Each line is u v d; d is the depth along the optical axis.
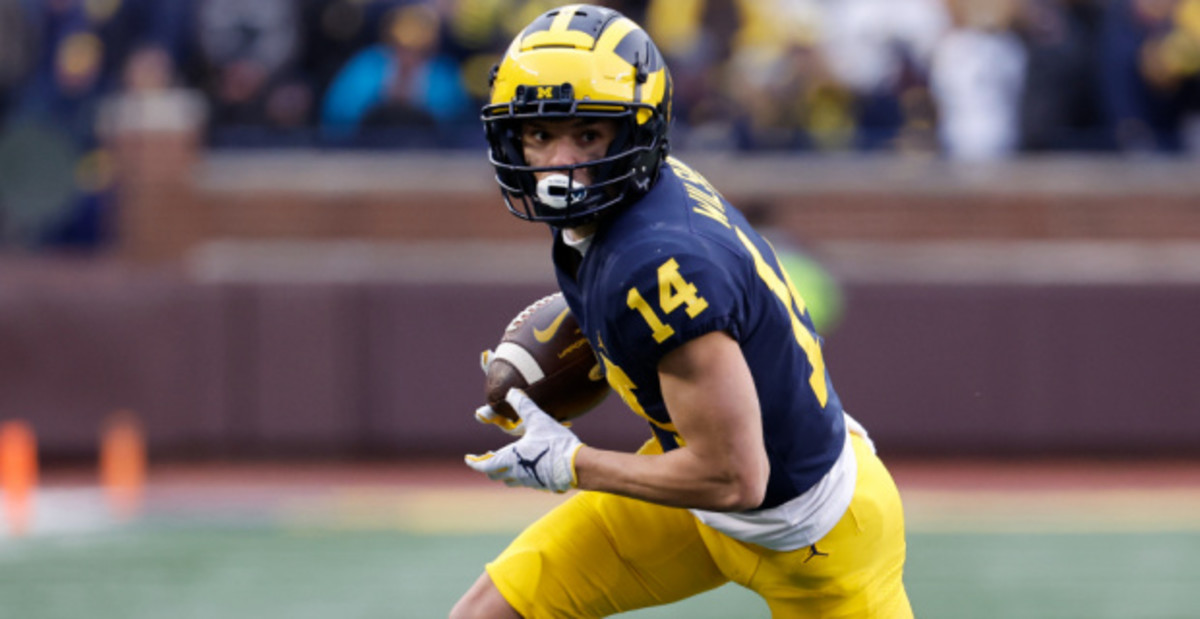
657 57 11.02
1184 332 35.12
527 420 11.52
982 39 37.72
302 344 34.97
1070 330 35.09
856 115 37.97
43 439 34.50
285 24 38.28
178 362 34.84
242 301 34.91
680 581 12.98
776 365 11.09
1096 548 26.72
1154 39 37.62
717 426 10.54
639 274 10.44
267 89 38.19
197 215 36.53
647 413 11.34
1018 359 35.09
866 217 37.06
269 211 36.88
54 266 35.81
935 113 37.81
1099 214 37.00
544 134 10.81
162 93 37.59
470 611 12.95
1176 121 37.94
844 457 11.95
